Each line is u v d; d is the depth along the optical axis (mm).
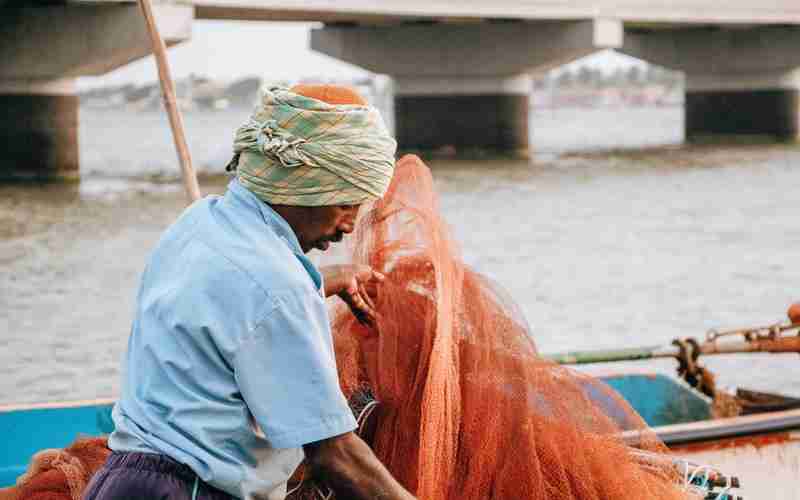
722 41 47031
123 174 34000
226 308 2225
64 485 2928
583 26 38406
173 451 2264
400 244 3340
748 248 17203
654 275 14977
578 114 149625
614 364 9039
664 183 28469
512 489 3088
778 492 5023
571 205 23719
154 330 2287
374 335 3268
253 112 2412
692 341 5961
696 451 4910
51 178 32062
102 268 15883
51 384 9773
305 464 2855
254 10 32406
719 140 48188
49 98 31922
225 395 2250
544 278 14898
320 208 2402
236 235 2312
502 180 30047
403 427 3117
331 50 42844
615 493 3170
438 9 34969
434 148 42375
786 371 9305
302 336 2238
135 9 29312
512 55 40500
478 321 3225
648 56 48875
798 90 47375
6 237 19125
